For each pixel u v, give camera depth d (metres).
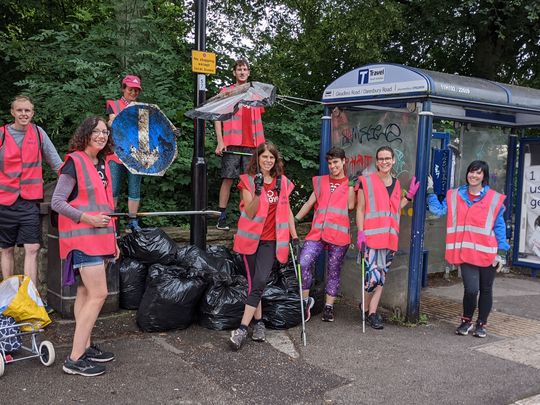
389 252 5.16
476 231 4.97
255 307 4.48
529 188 7.86
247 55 8.87
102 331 4.69
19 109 4.64
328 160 5.29
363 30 8.93
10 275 4.86
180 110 7.27
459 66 11.09
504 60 10.98
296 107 8.38
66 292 4.93
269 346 4.53
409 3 10.05
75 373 3.74
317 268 6.07
